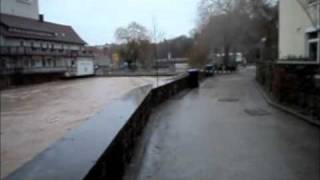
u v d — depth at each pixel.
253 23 40.47
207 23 55.00
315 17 15.89
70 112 26.11
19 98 38.22
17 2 78.50
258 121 10.14
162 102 14.93
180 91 20.09
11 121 22.84
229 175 5.63
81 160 2.99
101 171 3.28
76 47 88.81
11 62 61.91
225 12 53.84
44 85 55.94
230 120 10.41
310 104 10.48
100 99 34.62
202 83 26.52
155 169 5.91
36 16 85.25
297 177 5.52
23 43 69.94
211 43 54.25
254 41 46.31
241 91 19.58
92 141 3.74
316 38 16.86
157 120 10.59
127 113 6.11
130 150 6.31
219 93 18.67
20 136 17.66
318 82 9.96
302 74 11.16
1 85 52.88
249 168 5.96
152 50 68.50
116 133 4.28
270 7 35.28
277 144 7.49
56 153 3.22
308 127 9.20
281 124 9.65
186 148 7.28
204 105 13.90
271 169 5.90
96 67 90.19
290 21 20.67
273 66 15.24
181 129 9.21
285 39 21.77
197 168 5.98
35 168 2.76
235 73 44.41
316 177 5.51
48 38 77.81
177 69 61.84
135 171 5.79
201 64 43.09
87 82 59.84
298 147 7.23
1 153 14.25
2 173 11.33
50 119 23.03
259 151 6.98
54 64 73.50
